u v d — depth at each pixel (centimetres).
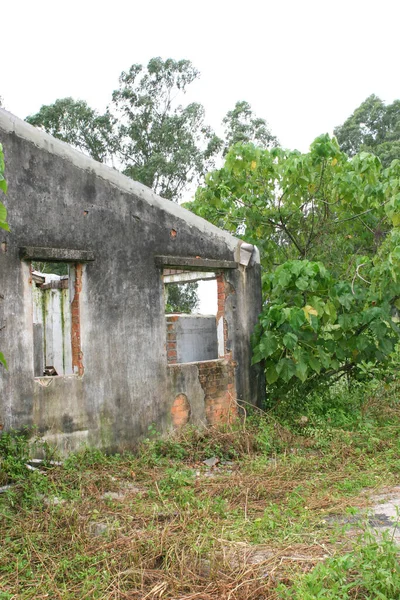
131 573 408
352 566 379
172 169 2348
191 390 822
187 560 421
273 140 2583
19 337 643
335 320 897
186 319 991
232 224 1165
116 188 746
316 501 559
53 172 682
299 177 1003
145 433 758
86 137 2461
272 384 954
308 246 1131
